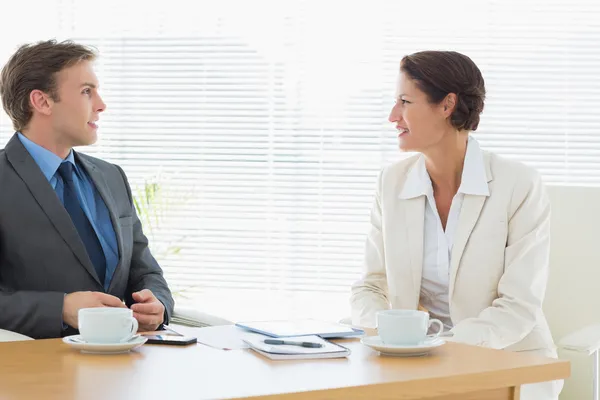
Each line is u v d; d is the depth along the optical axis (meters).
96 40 3.69
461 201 2.21
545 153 3.42
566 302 2.37
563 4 3.43
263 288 3.58
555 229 2.39
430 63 2.17
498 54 3.45
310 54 3.56
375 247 2.34
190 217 3.63
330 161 3.56
